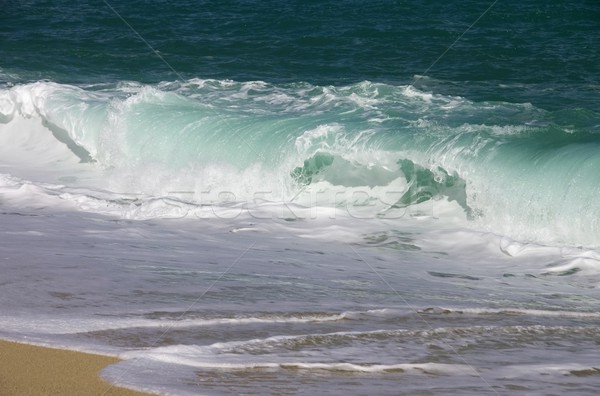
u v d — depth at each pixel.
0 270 14.30
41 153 27.05
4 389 8.95
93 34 46.94
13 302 12.45
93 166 25.47
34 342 10.51
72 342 10.58
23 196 21.58
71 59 40.38
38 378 9.30
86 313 12.02
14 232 17.89
